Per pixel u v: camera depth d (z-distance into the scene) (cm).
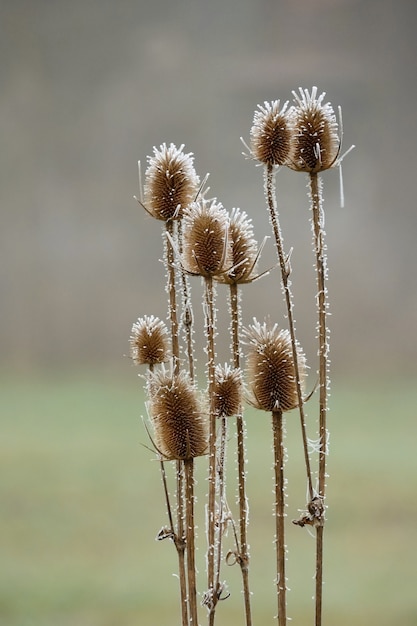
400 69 2730
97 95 2958
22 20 3022
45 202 2836
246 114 2778
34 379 2012
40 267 2639
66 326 2412
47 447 1195
